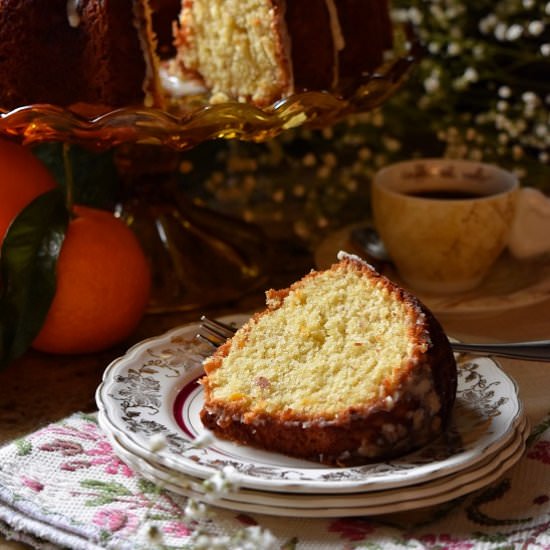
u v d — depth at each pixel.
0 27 1.20
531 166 1.37
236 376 1.09
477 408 1.09
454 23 1.40
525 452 1.09
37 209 1.19
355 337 1.09
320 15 1.23
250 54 1.24
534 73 1.40
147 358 1.14
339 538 1.03
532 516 1.04
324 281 1.12
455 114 1.39
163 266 1.31
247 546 1.00
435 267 1.26
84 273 1.19
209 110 1.17
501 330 1.24
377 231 1.31
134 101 1.21
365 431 1.05
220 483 1.01
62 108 1.17
